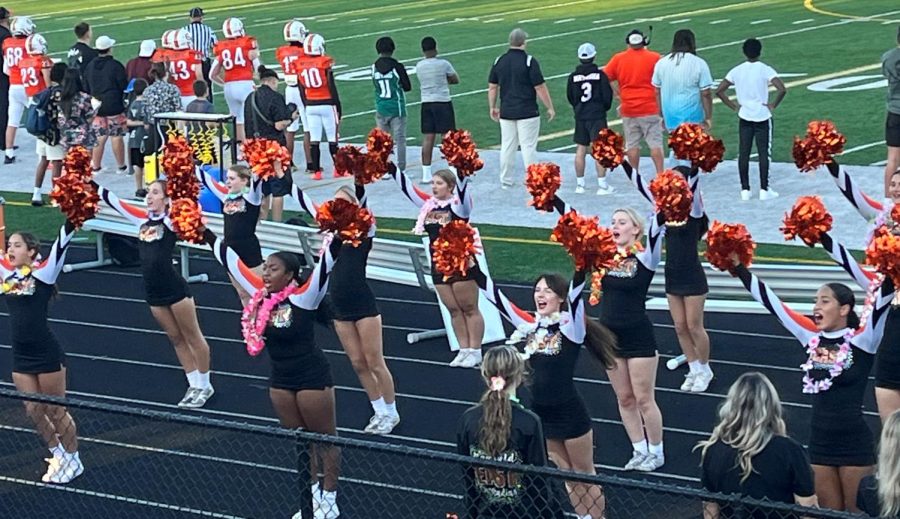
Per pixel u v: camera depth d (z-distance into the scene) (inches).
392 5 1379.2
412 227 593.6
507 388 251.8
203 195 556.7
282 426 327.6
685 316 386.9
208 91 764.0
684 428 369.4
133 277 554.3
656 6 1235.2
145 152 636.1
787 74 869.2
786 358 421.1
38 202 671.8
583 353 432.5
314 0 1472.7
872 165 633.6
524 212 607.8
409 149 753.6
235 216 445.4
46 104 649.6
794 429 365.4
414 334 456.8
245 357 448.1
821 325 287.7
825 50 947.3
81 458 353.7
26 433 372.8
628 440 364.8
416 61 1024.9
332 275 370.9
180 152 342.3
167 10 1448.1
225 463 339.0
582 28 1128.2
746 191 595.8
